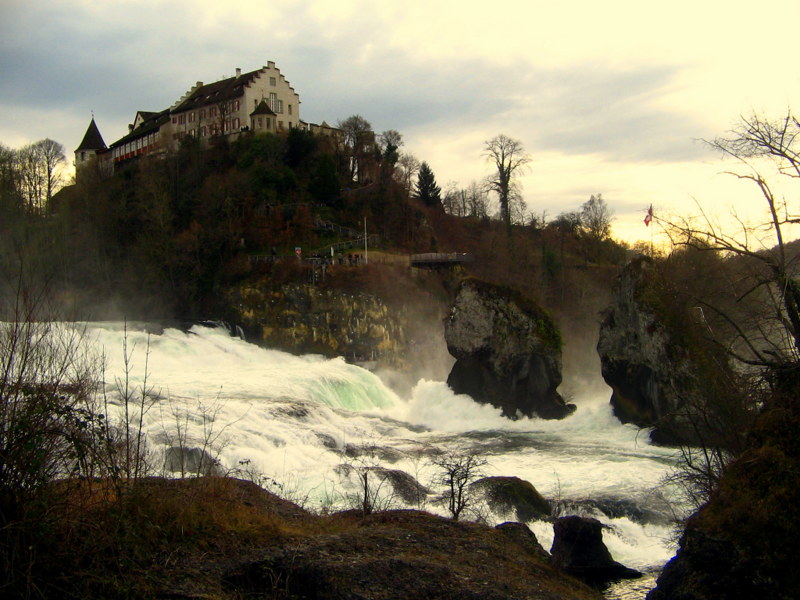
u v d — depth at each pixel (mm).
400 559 13836
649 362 40656
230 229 88688
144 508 13273
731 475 15031
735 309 29438
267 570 12758
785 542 13328
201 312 83625
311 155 108312
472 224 121625
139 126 140250
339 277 82125
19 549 10852
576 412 48375
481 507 25312
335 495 26047
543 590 13961
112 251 85625
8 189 82688
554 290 94375
